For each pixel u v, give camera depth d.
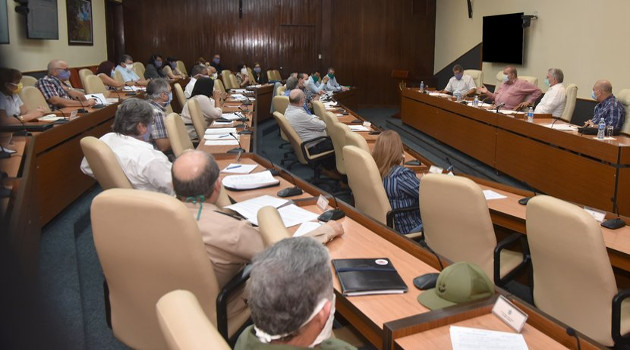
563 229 1.97
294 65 12.77
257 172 3.26
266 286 1.01
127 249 1.62
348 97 10.83
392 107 13.03
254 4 12.45
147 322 1.74
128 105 2.89
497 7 9.59
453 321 1.50
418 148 8.11
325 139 5.41
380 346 1.51
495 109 6.29
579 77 7.44
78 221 3.86
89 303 2.79
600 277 1.93
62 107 4.92
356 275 1.76
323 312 1.05
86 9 9.88
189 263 1.58
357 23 12.68
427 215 2.59
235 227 1.77
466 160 6.75
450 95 8.38
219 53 12.52
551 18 8.03
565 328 1.40
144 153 2.83
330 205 2.61
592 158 4.32
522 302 1.55
